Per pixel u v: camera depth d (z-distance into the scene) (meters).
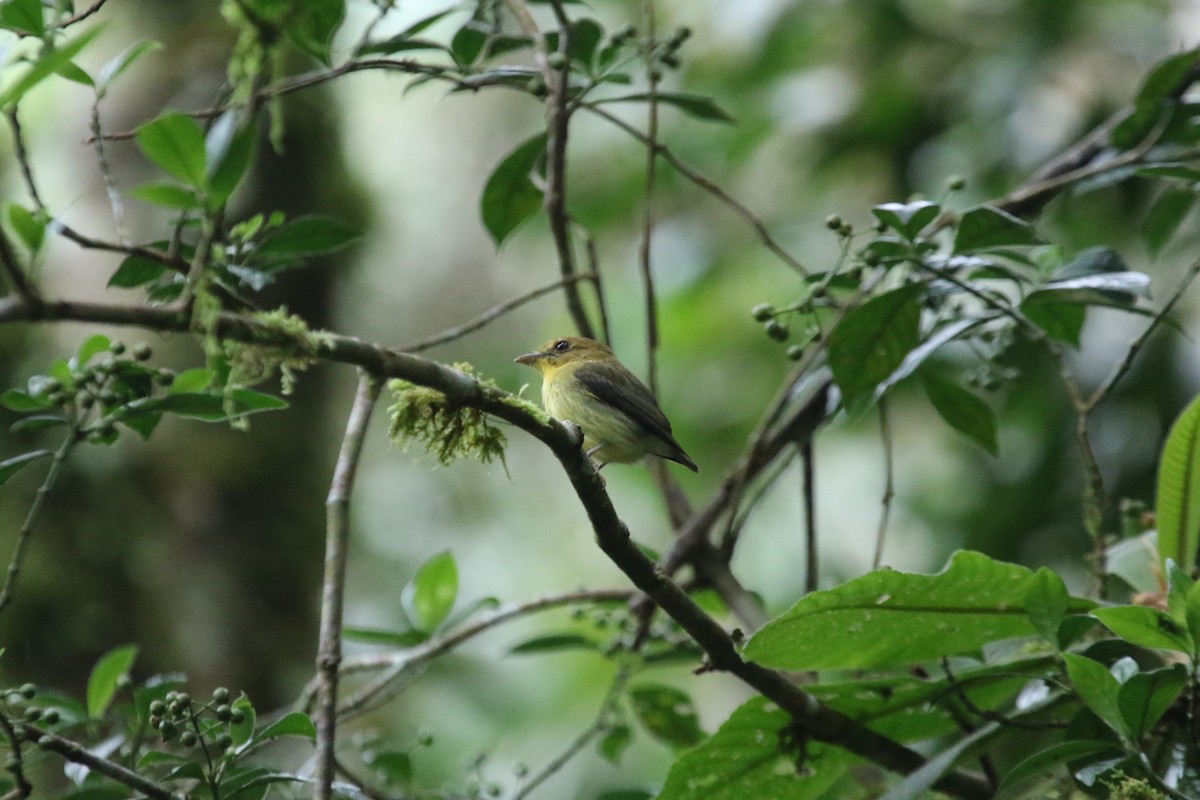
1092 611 5.21
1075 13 13.68
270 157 12.97
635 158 16.22
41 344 12.06
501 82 7.44
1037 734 8.91
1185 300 12.13
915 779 5.77
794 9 15.15
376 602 14.98
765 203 15.93
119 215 4.83
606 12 16.17
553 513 17.16
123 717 7.09
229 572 12.09
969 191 13.44
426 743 7.79
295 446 12.80
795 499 15.50
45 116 12.99
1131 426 11.79
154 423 5.54
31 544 11.52
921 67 14.40
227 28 12.81
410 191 18.36
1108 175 8.40
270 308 12.82
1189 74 8.84
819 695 6.29
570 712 15.88
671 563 8.37
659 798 6.45
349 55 6.60
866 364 7.13
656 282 16.08
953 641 5.91
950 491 13.82
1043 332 7.44
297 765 11.48
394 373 4.60
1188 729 5.73
